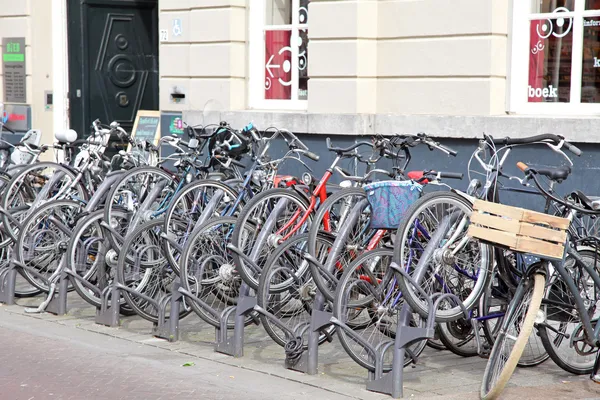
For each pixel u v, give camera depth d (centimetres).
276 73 1228
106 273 877
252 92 1249
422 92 1055
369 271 706
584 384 691
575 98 987
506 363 620
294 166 1149
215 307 815
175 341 815
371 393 666
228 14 1220
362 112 1090
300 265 767
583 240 714
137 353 773
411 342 654
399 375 657
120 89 1510
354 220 729
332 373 722
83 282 875
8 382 683
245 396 655
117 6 1497
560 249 627
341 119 1092
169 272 862
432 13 1037
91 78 1485
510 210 616
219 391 666
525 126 956
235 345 764
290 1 1206
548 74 1004
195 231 789
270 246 769
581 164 926
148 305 859
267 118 1170
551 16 997
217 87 1243
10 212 970
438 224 689
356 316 728
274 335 751
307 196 804
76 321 888
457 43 1020
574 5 981
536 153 954
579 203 708
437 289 696
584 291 695
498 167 726
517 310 646
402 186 692
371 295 715
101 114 1497
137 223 870
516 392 662
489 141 735
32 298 984
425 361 759
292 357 723
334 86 1105
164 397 650
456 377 711
